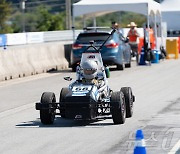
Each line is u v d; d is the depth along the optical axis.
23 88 60.28
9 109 46.00
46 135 34.44
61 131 35.59
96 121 38.75
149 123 37.66
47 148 30.72
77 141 32.41
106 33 76.75
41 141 32.66
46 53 79.88
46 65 78.81
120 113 36.81
